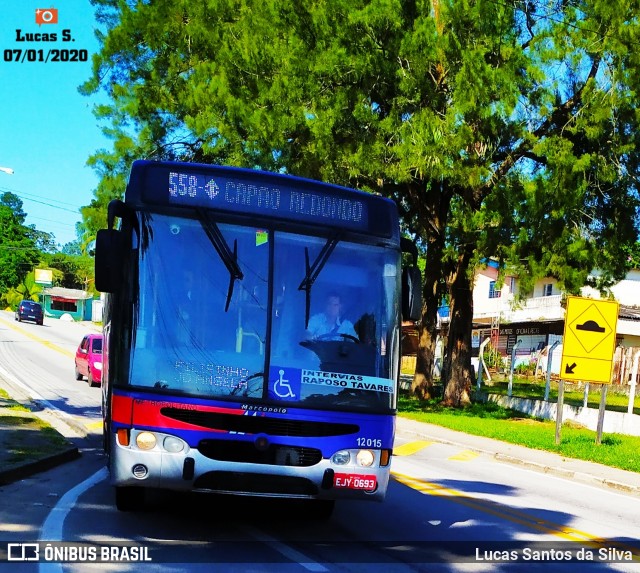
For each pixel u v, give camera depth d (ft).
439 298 100.12
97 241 20.66
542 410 80.33
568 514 32.07
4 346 120.26
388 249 23.08
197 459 19.67
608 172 67.26
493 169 71.82
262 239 21.75
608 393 109.19
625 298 146.10
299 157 72.13
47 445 35.35
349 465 20.65
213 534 22.22
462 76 64.03
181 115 76.38
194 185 21.95
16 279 336.49
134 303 20.59
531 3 68.90
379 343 22.02
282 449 20.11
